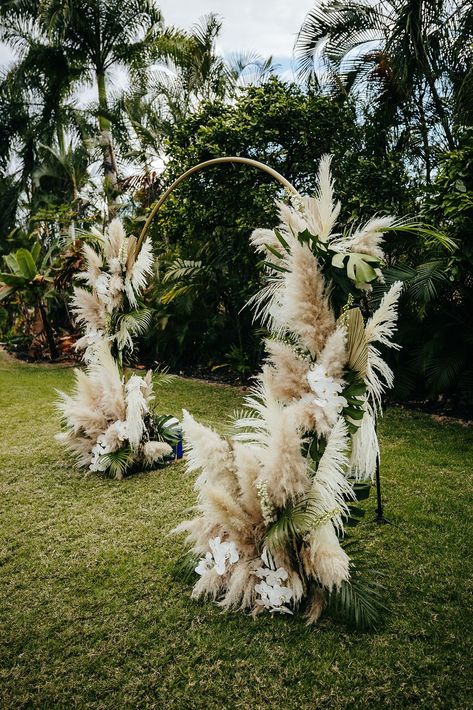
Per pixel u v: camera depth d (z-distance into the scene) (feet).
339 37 23.62
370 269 7.16
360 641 7.30
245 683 6.60
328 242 8.04
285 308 7.68
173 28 38.55
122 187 38.88
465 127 17.53
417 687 6.47
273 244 8.16
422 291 16.75
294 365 7.77
